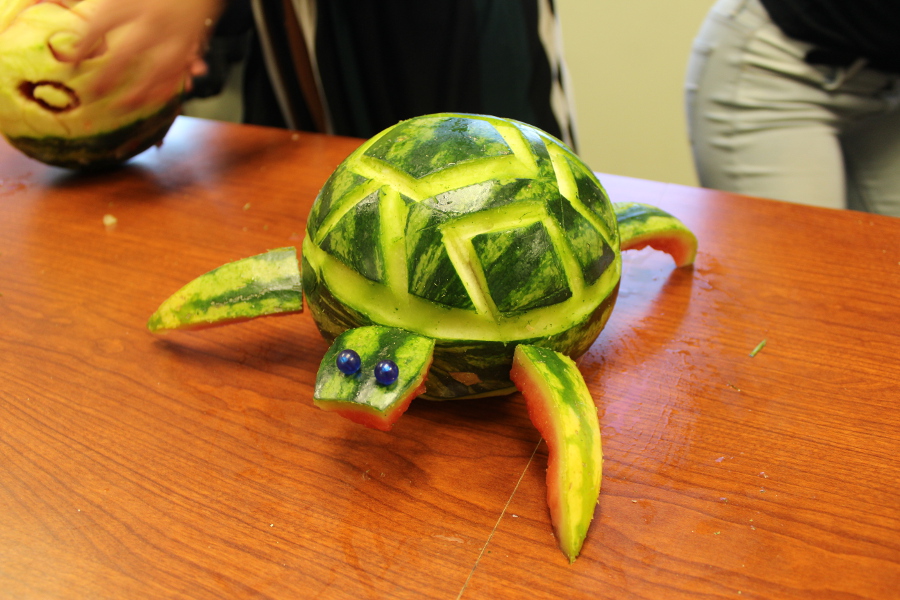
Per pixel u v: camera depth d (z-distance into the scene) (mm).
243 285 636
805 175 1076
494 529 538
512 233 535
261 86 1445
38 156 933
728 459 580
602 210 586
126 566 521
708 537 531
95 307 746
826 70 1020
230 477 576
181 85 969
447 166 544
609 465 578
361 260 545
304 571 517
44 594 506
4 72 850
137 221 886
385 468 579
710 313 716
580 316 566
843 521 538
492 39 1106
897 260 774
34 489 568
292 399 640
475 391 590
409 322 549
